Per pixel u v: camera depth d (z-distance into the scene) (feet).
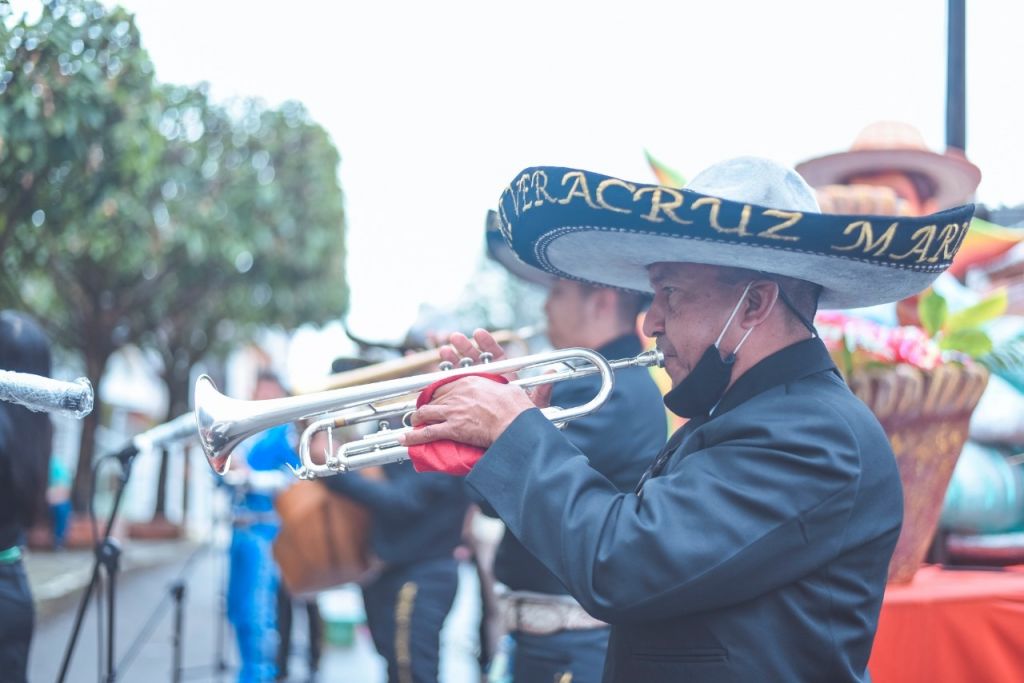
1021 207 15.07
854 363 8.32
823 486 5.10
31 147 12.33
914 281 5.88
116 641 24.50
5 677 8.96
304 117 44.60
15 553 9.09
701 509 5.10
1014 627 8.00
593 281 7.49
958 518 10.15
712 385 5.82
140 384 91.40
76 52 12.55
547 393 7.14
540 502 5.33
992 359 10.21
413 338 13.67
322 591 13.47
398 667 12.35
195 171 37.73
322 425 6.54
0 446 8.69
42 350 9.32
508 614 9.34
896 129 13.15
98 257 25.25
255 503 19.98
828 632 5.13
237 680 19.83
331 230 47.88
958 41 15.11
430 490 12.31
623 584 5.05
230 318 50.78
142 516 72.95
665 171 12.10
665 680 5.30
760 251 5.49
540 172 5.80
